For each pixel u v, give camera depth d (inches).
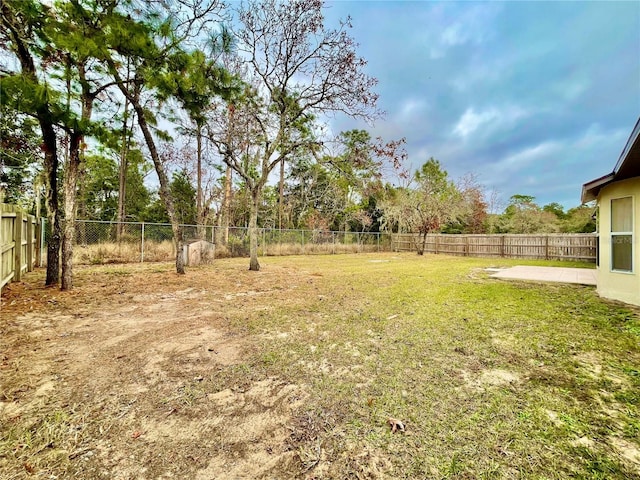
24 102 191.0
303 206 927.7
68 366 103.7
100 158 754.8
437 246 762.2
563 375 99.5
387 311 181.2
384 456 63.1
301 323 157.0
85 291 223.6
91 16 207.5
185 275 313.3
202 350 119.6
